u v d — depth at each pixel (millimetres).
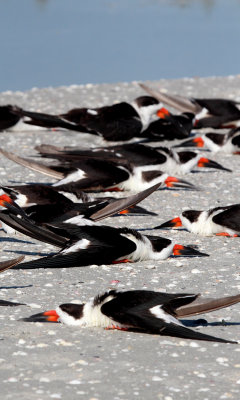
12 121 20578
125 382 7457
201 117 21047
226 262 11328
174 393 7258
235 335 8656
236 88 26578
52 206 12188
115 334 8625
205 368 7793
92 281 10453
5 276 10648
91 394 7207
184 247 11422
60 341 8383
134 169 15305
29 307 9469
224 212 12562
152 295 8508
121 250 10711
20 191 12562
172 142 20109
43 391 7242
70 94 25422
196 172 17062
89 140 20016
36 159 17797
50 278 10602
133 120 19281
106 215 11719
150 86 26734
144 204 14562
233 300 8141
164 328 8047
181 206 14453
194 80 27828
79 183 14711
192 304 8305
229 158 18562
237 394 7258
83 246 10516
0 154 18328
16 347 8242
